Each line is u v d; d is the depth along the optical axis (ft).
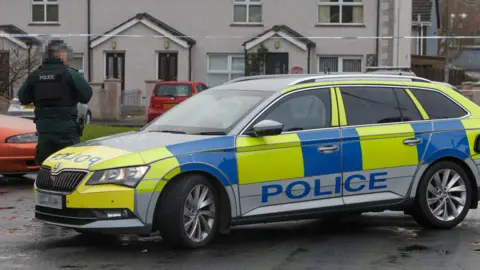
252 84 26.03
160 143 22.75
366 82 26.18
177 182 22.21
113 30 108.88
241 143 23.24
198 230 22.85
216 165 22.70
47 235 25.34
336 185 24.68
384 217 29.66
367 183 25.22
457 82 117.91
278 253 22.81
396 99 26.50
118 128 65.36
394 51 108.68
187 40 108.58
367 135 25.25
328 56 109.19
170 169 21.93
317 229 27.07
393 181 25.71
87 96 27.99
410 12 109.09
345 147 24.85
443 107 27.37
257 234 25.95
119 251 22.88
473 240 24.91
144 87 109.40
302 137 24.18
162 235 22.43
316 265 21.27
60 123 27.61
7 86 99.76
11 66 99.96
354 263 21.53
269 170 23.53
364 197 25.20
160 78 109.50
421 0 144.05
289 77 26.11
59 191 22.27
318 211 24.40
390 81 26.68
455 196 27.07
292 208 23.95
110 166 21.72
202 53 110.11
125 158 21.89
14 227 26.71
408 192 26.00
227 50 109.91
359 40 108.68
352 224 28.07
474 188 27.37
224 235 25.68
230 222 23.13
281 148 23.77
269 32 107.45
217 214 23.21
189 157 22.36
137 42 108.99
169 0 110.11
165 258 21.93
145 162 21.83
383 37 107.96
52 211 22.58
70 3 110.52
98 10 110.52
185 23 110.11
